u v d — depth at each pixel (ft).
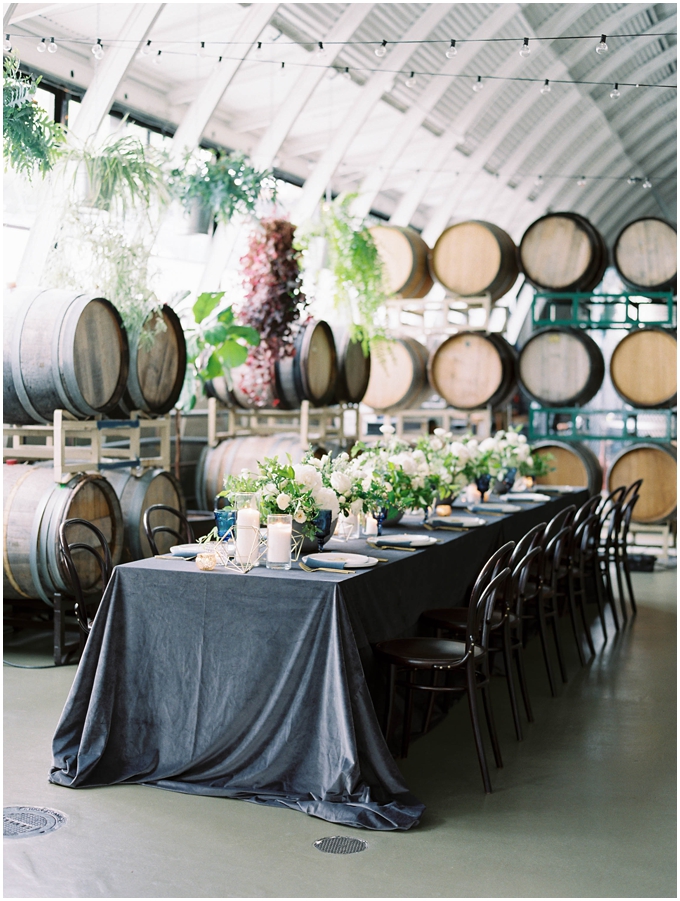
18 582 15.79
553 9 28.09
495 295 28.96
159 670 10.80
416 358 28.76
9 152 15.81
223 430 25.50
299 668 10.27
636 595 23.81
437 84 28.55
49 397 15.83
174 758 10.75
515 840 9.61
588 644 18.12
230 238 25.05
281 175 29.94
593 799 10.77
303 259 23.61
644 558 27.40
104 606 10.94
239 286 22.38
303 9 22.21
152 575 10.81
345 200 24.77
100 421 16.84
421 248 28.96
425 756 12.12
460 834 9.71
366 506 13.37
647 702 14.71
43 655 16.25
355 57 25.53
